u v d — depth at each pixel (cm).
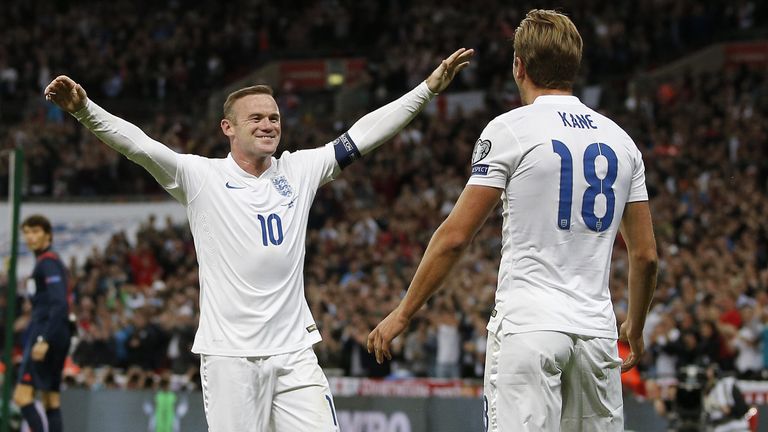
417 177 3719
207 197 918
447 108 4628
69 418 2122
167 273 3409
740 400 1752
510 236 756
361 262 3130
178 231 3700
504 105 4262
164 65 5194
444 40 4947
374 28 5475
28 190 4188
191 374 2362
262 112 922
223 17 5672
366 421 2041
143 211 3953
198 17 5575
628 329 809
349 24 5512
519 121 756
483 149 756
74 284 3262
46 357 1445
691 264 2641
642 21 4897
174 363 2678
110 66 5278
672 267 2638
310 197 953
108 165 4194
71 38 5459
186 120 4731
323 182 970
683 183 3347
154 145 908
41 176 4197
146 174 4172
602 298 758
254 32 5522
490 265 2859
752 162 3459
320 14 5594
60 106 872
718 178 3300
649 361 2283
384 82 4841
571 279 746
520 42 780
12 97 5203
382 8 5562
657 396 1972
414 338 2502
